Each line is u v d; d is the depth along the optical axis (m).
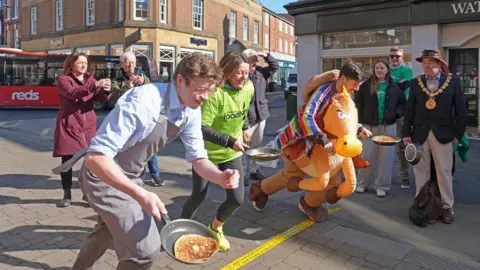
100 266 3.48
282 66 49.47
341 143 3.64
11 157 8.31
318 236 4.23
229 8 32.41
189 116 2.50
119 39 24.91
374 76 5.52
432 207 4.48
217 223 3.79
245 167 6.61
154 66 20.94
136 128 2.23
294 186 4.34
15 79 20.09
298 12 13.39
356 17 12.12
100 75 20.12
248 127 5.75
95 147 2.11
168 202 5.34
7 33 40.81
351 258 3.73
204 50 29.14
